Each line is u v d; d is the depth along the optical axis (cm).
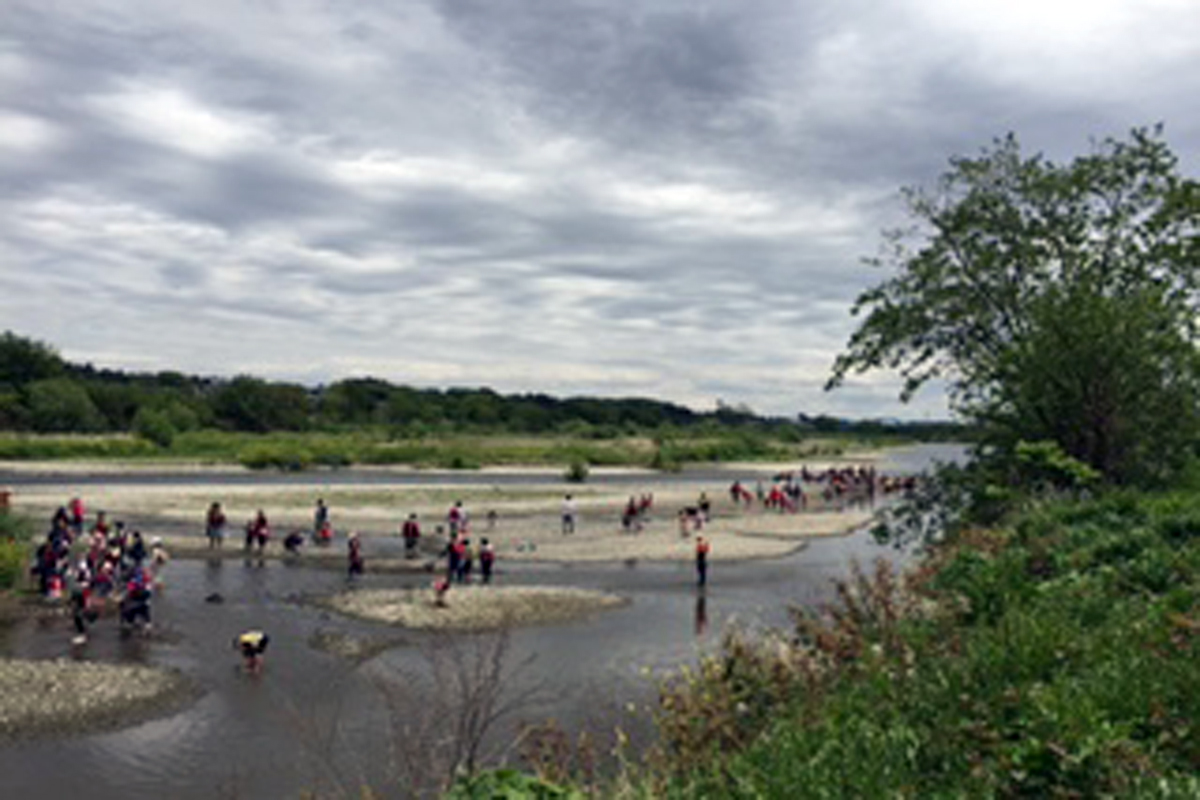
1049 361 1886
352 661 2175
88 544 3784
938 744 704
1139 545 1180
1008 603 1028
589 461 11400
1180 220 1964
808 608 1508
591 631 2588
